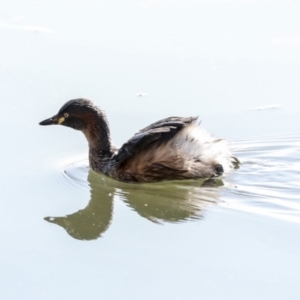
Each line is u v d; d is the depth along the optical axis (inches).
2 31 768.3
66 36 754.8
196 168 463.8
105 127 500.7
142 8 823.7
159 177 466.6
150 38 740.7
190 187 459.5
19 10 831.1
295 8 810.8
